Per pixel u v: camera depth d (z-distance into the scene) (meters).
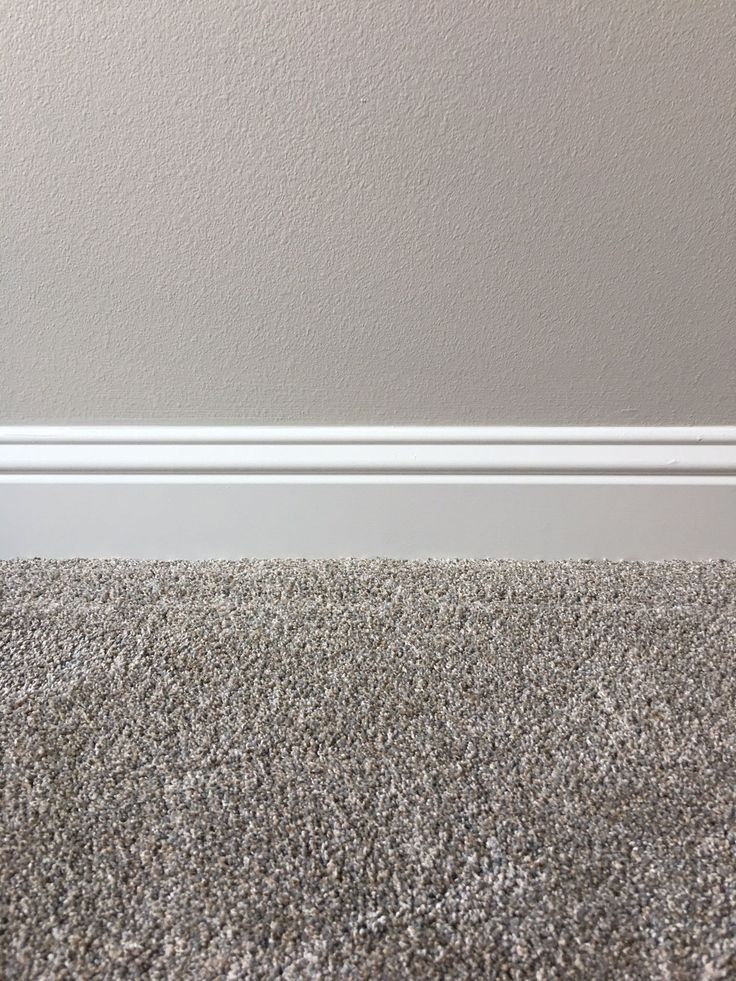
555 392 0.86
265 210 0.78
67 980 0.48
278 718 0.69
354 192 0.77
